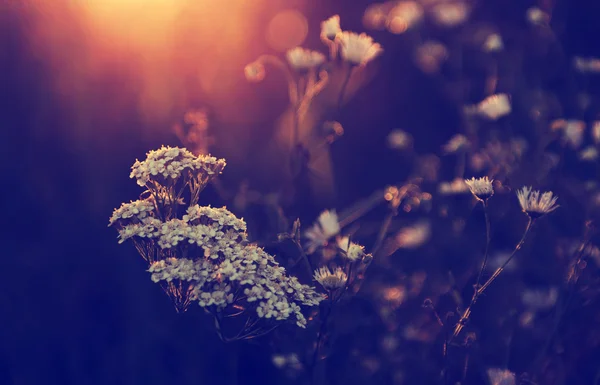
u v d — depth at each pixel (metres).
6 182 0.89
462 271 0.90
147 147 0.90
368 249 0.91
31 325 0.86
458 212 0.94
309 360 0.77
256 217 0.85
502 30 1.16
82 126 0.90
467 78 1.13
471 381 0.82
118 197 0.90
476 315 0.86
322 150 0.92
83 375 0.85
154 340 0.85
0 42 0.88
